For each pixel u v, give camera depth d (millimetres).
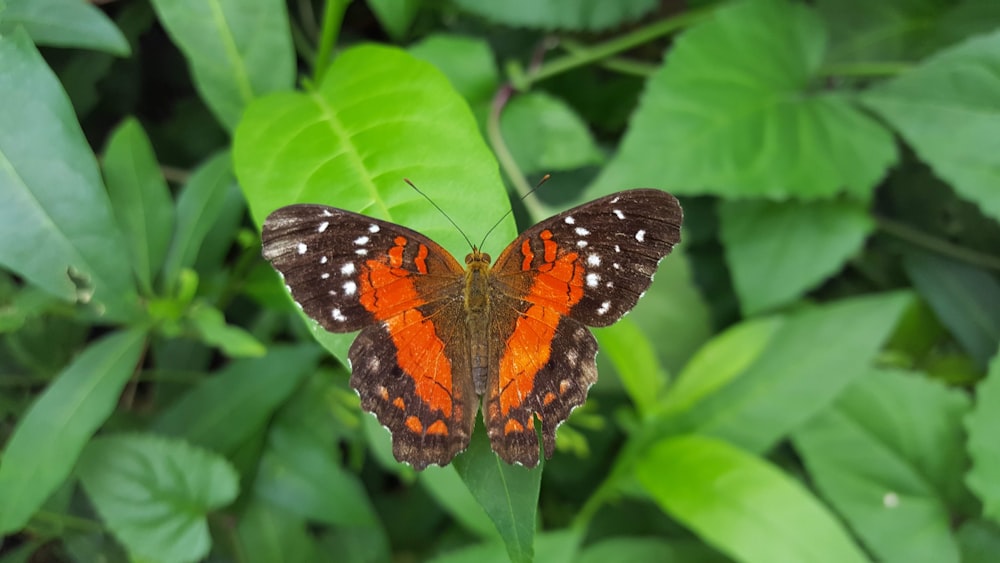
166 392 184
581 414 191
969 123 176
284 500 172
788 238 188
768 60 190
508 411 140
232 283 177
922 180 208
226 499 158
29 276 137
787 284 187
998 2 200
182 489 155
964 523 175
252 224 197
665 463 168
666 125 179
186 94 211
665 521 193
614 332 175
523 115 192
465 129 145
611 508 195
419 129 146
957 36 203
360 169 145
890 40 208
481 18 209
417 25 207
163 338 182
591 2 196
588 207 141
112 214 140
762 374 180
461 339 145
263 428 174
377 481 203
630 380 176
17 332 171
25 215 136
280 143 149
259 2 166
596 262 145
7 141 135
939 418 181
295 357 172
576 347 144
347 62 161
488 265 147
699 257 211
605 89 212
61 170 137
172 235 168
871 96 183
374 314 143
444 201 142
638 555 175
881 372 185
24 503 143
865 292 214
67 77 188
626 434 201
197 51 167
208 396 170
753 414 179
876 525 177
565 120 192
